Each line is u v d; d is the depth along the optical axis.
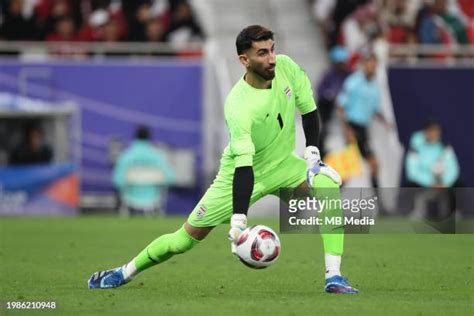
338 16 93.19
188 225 35.47
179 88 81.50
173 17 92.50
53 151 81.56
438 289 37.66
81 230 68.25
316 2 94.25
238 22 94.50
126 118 81.69
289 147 35.28
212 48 87.31
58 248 56.00
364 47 88.06
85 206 82.25
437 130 80.12
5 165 81.56
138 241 60.44
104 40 91.44
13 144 81.44
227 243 60.09
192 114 81.50
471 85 82.25
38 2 92.00
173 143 81.62
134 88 81.56
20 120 81.38
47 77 81.44
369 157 82.19
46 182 81.44
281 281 40.69
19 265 47.12
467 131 82.31
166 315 30.38
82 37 91.81
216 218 35.09
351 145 82.19
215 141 84.00
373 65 82.19
